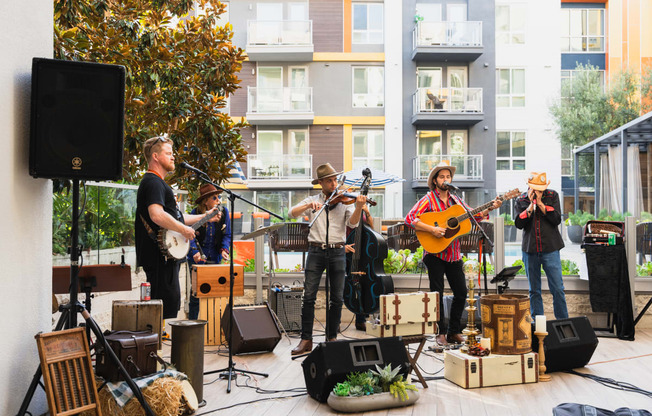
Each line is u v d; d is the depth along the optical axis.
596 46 22.44
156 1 6.72
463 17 20.28
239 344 5.12
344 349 3.72
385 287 5.18
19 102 3.12
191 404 3.53
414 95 19.88
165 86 6.43
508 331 4.22
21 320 3.11
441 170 5.21
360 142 20.27
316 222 5.09
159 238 3.80
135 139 6.11
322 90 20.12
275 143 20.16
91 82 3.16
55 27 4.85
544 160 20.55
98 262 4.93
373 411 3.56
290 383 4.23
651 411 3.56
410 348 5.44
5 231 2.96
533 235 5.69
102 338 3.07
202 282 5.43
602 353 5.27
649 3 22.16
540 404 3.70
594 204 7.13
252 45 19.44
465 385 4.07
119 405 3.15
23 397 3.10
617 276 6.02
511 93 20.70
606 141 12.42
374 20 20.31
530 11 20.64
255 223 6.86
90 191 4.82
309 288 5.13
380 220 7.20
